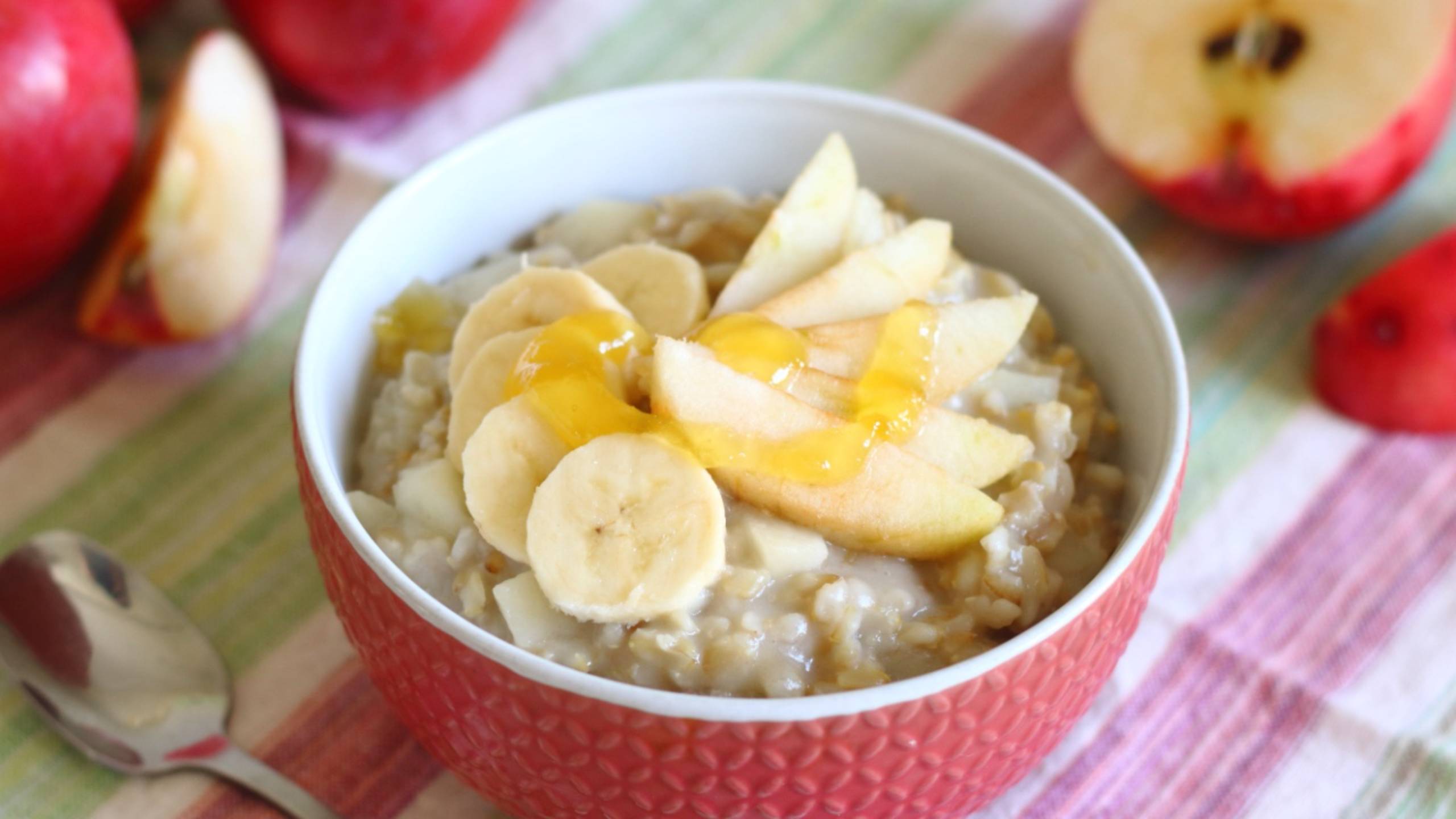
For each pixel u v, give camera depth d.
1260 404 0.56
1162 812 0.49
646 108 0.51
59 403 0.55
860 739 0.42
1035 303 0.47
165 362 0.56
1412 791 0.49
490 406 0.46
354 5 0.58
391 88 0.61
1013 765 0.44
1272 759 0.49
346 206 0.60
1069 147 0.62
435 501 0.46
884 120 0.51
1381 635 0.52
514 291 0.47
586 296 0.47
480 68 0.63
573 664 0.43
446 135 0.62
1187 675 0.51
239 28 0.61
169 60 0.63
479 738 0.43
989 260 0.52
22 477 0.54
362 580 0.43
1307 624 0.52
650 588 0.43
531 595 0.44
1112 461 0.49
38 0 0.54
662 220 0.51
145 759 0.48
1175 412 0.45
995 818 0.48
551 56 0.64
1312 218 0.58
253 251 0.56
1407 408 0.55
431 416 0.48
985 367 0.47
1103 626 0.43
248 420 0.55
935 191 0.52
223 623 0.51
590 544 0.43
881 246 0.48
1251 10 0.58
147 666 0.50
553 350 0.45
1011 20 0.65
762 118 0.52
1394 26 0.56
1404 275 0.55
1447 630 0.52
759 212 0.51
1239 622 0.52
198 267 0.55
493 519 0.44
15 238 0.54
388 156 0.61
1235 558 0.53
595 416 0.44
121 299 0.55
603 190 0.52
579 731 0.42
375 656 0.44
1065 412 0.47
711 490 0.43
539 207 0.52
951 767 0.43
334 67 0.60
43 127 0.54
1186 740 0.50
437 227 0.50
